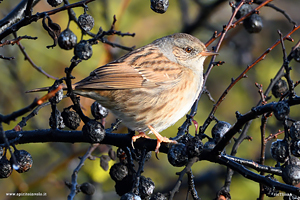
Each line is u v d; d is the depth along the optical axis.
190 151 6.62
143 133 9.14
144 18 15.23
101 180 12.00
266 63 15.09
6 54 13.50
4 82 13.73
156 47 9.77
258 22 9.55
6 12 14.30
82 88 8.23
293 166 6.42
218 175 14.04
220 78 15.33
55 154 13.81
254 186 13.03
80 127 13.41
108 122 13.80
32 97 13.85
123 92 8.81
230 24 8.97
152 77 9.10
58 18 13.88
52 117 7.54
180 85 9.39
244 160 7.39
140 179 6.79
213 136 7.79
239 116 6.35
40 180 12.53
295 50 7.93
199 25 14.76
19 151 6.90
